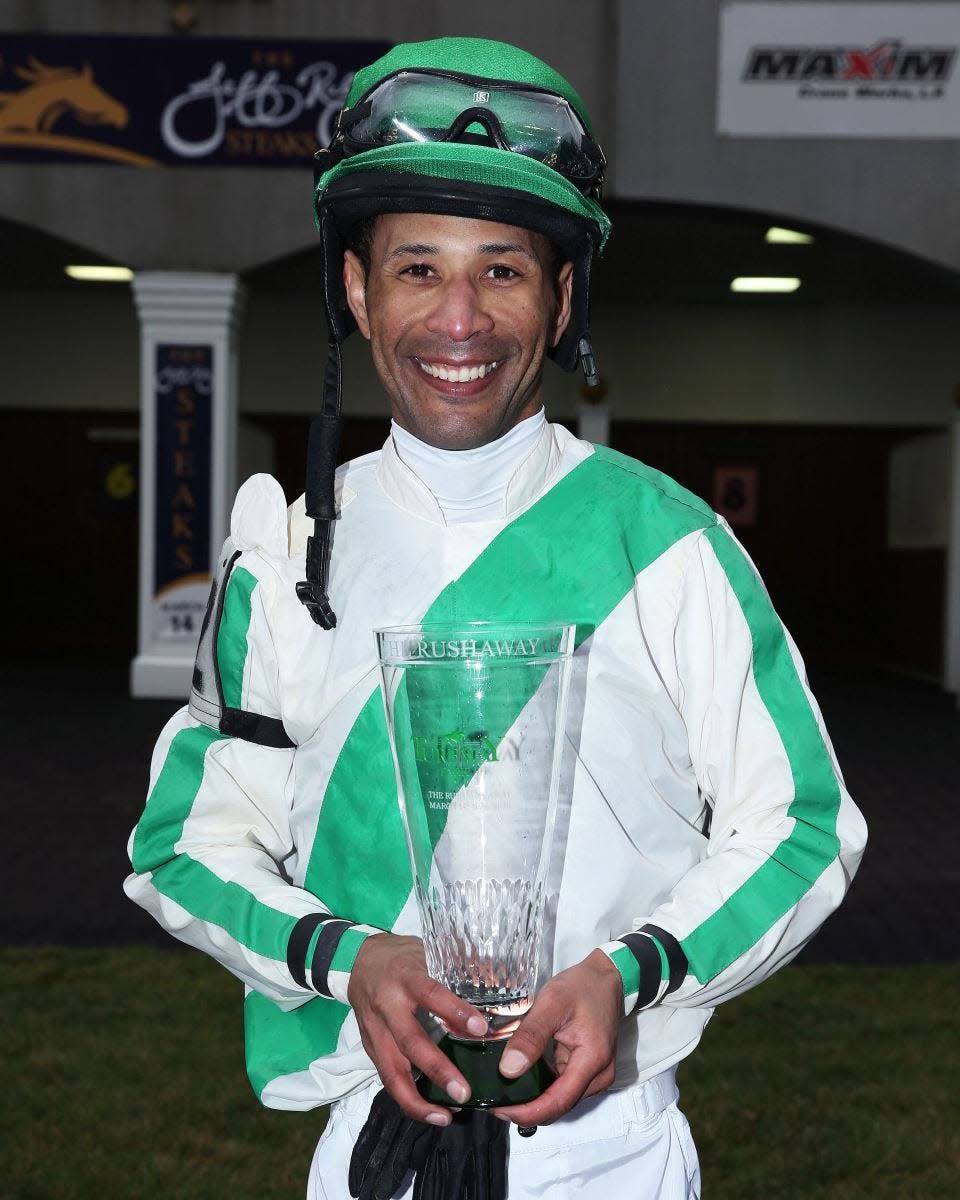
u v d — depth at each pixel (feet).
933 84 32.32
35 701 34.68
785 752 4.27
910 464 43.62
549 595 4.35
